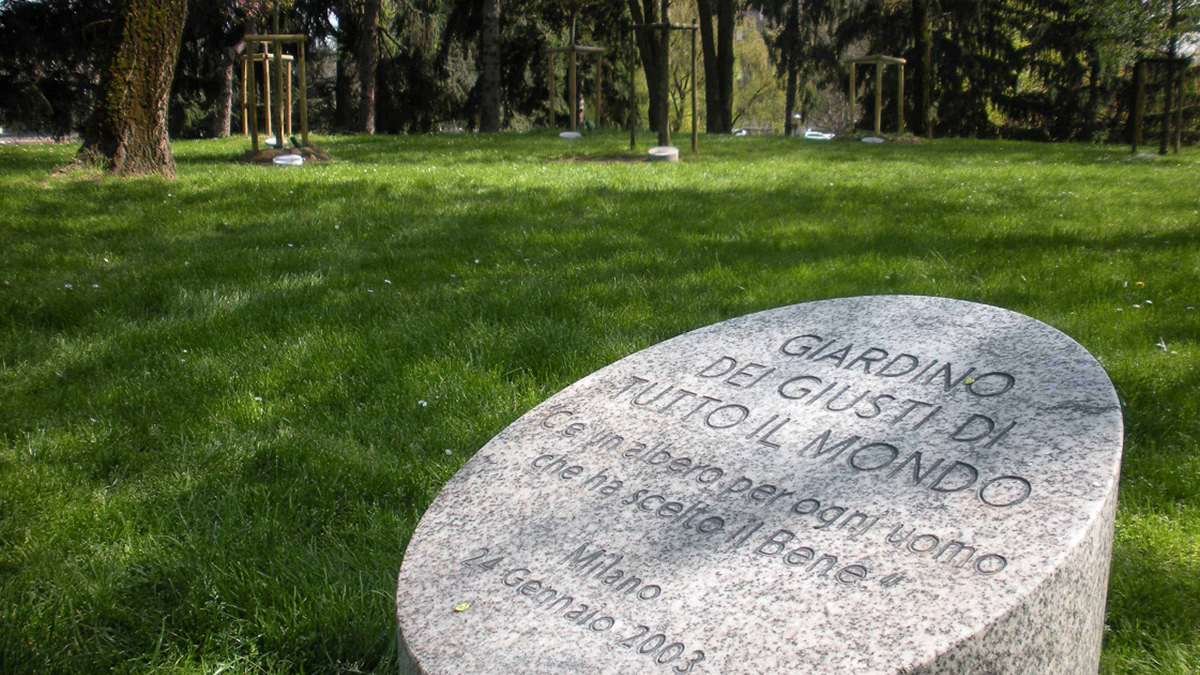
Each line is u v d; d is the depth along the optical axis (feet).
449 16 120.98
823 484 8.24
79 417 15.71
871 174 48.24
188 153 60.64
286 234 29.71
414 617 7.88
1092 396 8.13
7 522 12.32
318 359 18.16
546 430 10.25
